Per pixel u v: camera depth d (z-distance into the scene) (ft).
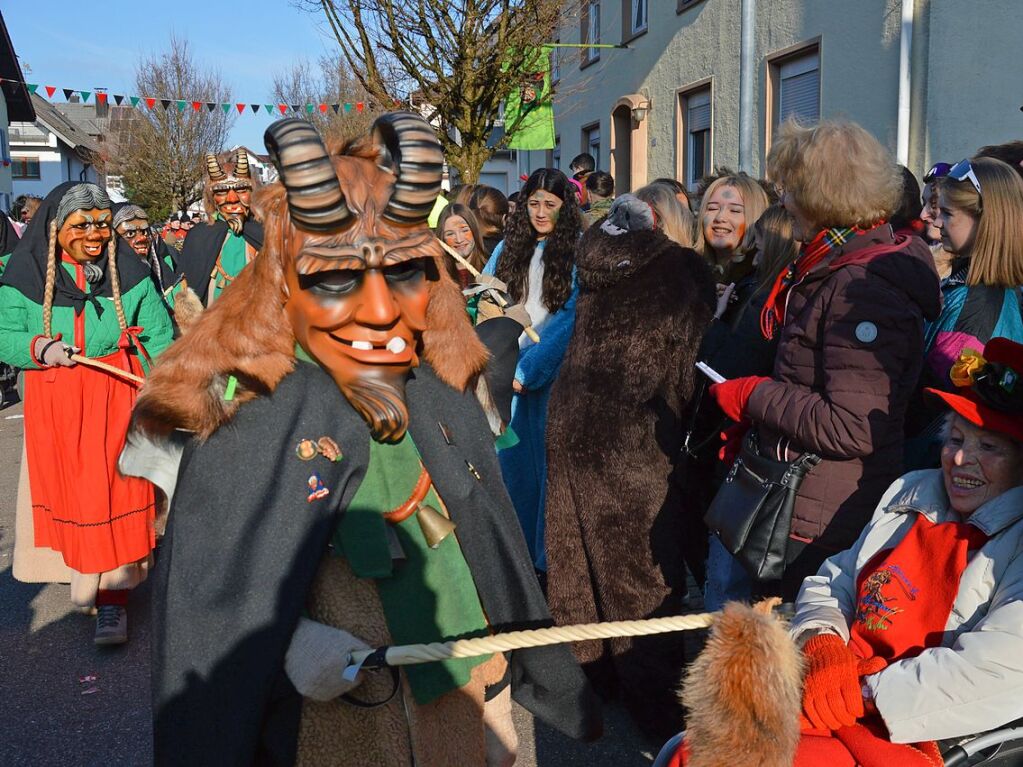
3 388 35.96
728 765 5.91
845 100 30.53
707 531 11.41
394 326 6.27
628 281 10.62
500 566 7.03
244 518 6.08
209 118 105.19
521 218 14.05
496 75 36.81
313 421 6.29
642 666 10.60
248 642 5.94
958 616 6.79
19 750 11.35
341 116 55.47
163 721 6.07
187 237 21.31
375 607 6.46
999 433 6.78
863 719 6.75
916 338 7.91
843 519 8.20
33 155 124.06
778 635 6.10
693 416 10.55
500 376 10.97
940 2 26.08
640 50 47.47
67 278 13.87
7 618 15.26
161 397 6.11
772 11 35.04
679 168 43.80
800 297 8.54
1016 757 6.57
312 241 6.01
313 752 6.28
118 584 14.05
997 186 9.77
